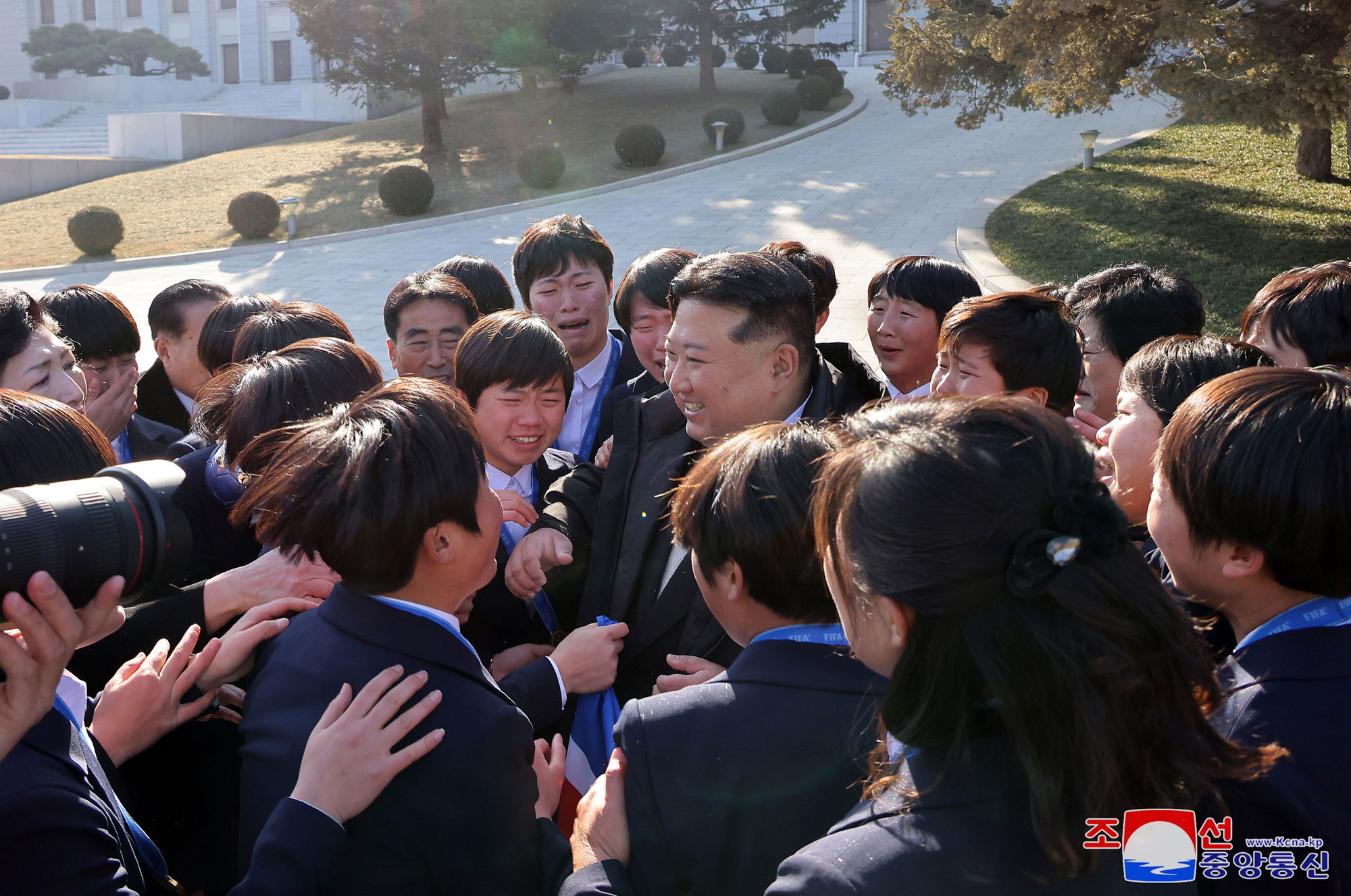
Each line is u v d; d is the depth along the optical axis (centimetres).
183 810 193
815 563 135
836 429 116
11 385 215
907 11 1459
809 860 101
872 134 2420
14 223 2033
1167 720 97
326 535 139
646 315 309
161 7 4359
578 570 232
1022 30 1093
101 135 3142
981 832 97
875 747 126
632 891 134
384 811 133
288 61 4153
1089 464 99
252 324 257
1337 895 122
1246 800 125
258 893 119
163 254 1772
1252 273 1105
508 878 138
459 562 147
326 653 145
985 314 232
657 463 219
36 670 118
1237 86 958
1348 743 125
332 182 2212
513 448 246
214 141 2675
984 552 93
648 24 2623
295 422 190
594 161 2258
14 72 4328
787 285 197
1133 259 1206
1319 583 133
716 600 150
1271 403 135
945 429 100
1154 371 193
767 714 133
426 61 2234
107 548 120
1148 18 1012
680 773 134
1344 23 971
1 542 109
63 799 122
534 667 186
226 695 186
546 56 2466
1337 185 1393
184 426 383
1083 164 1803
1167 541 146
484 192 2078
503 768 138
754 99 2795
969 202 1712
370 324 1321
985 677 95
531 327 241
